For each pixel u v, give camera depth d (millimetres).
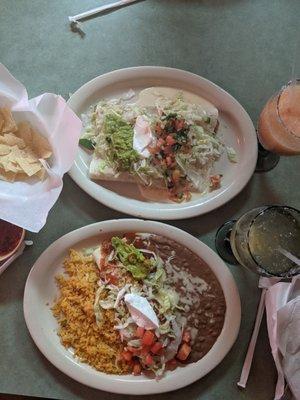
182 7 583
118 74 537
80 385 477
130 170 513
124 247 493
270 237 479
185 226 522
